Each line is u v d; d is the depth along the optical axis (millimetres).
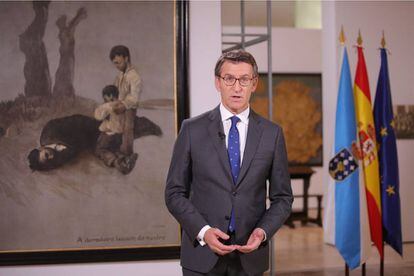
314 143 9305
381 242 4184
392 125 4266
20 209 3484
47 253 3496
